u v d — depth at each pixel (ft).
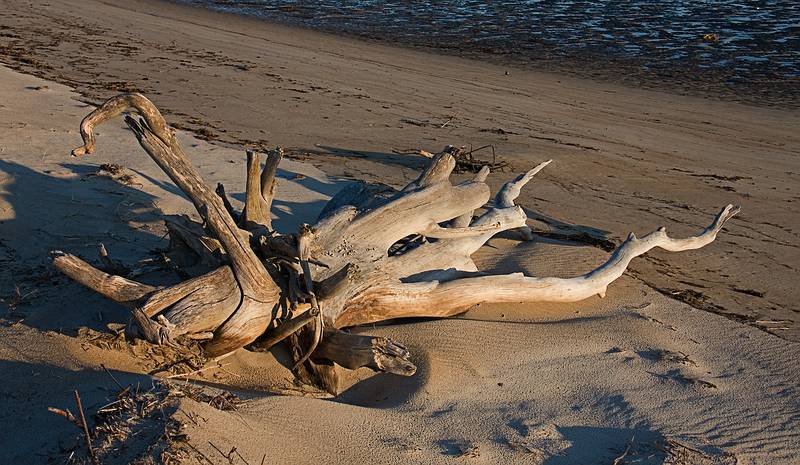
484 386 18.65
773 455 16.72
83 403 15.14
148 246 24.57
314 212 29.96
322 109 50.55
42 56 58.49
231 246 17.48
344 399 18.34
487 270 25.41
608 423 17.52
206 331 17.51
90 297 19.95
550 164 41.45
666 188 39.24
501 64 73.31
